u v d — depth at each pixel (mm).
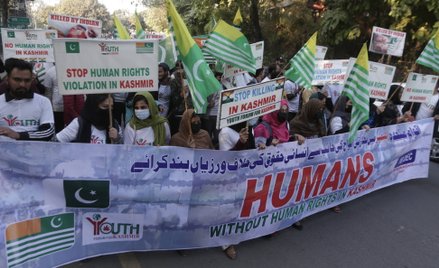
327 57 11734
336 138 4457
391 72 5008
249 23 14281
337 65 6375
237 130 3895
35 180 2889
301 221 4492
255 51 5672
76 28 6625
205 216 3494
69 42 2807
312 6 12062
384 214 4793
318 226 4379
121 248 3301
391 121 5691
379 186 5379
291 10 12883
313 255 3736
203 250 3680
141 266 3318
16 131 3182
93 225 3154
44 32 6227
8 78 3154
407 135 5492
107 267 3258
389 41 6227
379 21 9922
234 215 3654
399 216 4754
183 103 5348
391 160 5371
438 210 5012
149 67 3049
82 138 3324
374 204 5102
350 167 4746
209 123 5316
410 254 3871
